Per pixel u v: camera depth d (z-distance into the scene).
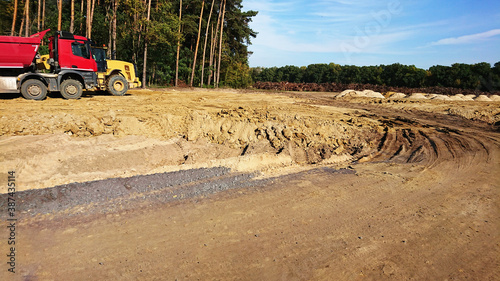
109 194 5.53
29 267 3.51
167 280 3.42
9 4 34.50
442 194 6.31
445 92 44.06
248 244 4.19
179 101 16.34
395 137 11.91
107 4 29.39
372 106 22.08
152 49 29.75
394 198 6.03
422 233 4.69
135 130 8.60
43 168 6.11
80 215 4.77
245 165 7.50
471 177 7.51
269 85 51.69
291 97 26.47
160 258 3.80
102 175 6.28
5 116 8.19
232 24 42.34
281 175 7.16
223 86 41.97
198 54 39.53
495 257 4.12
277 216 5.05
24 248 3.86
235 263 3.77
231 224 4.71
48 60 13.17
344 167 8.06
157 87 27.64
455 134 13.17
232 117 11.35
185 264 3.71
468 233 4.73
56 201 5.13
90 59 13.92
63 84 13.29
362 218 5.12
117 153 7.24
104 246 3.98
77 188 5.61
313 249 4.14
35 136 7.44
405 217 5.21
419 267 3.85
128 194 5.61
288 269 3.70
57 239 4.10
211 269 3.63
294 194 6.03
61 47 13.09
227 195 5.82
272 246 4.17
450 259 4.04
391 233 4.66
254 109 14.86
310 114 15.38
